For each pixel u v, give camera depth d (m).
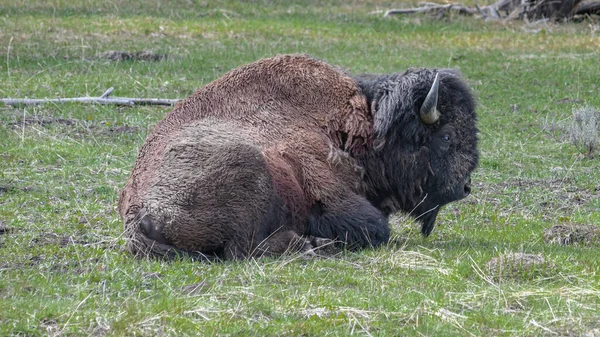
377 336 18.16
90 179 33.12
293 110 25.72
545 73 57.84
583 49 66.88
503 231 28.94
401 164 26.30
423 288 21.58
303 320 19.02
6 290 20.38
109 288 20.84
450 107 26.45
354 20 79.69
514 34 73.88
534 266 22.84
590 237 27.66
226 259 23.56
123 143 38.78
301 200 24.91
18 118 41.00
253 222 23.64
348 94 26.22
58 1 78.75
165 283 21.05
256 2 86.81
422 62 60.41
